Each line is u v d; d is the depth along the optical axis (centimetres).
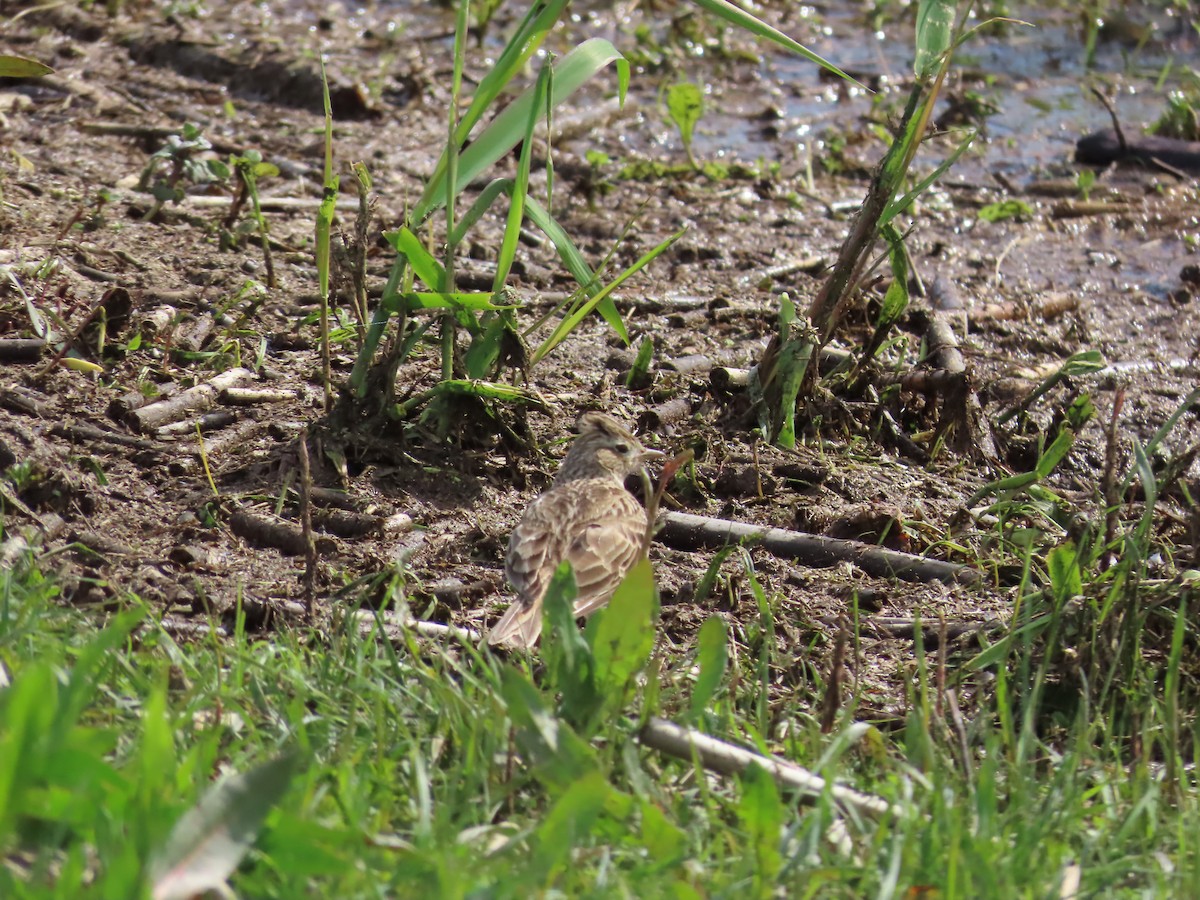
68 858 605
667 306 1631
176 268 1529
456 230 1195
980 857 680
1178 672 938
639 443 1223
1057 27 2845
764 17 2809
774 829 669
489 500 1186
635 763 732
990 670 1020
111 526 1084
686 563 1145
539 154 2077
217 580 1030
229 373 1300
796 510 1223
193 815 597
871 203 1323
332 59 2350
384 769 751
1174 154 2228
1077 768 852
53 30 2342
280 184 1856
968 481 1321
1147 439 1452
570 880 643
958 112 2347
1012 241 1952
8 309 1319
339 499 1152
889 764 819
